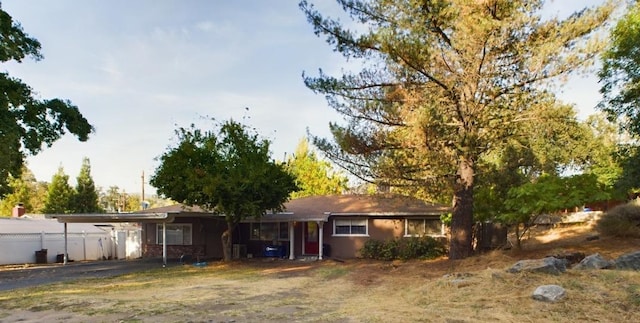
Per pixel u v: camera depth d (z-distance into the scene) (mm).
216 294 10484
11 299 10398
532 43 12055
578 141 16781
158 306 8945
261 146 18641
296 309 8430
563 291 7340
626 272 8414
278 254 20422
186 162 17500
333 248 20234
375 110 13273
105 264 20078
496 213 14359
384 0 12602
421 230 19500
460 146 12156
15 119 16172
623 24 12156
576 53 11383
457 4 11602
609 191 12523
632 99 12297
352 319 7316
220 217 21172
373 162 13367
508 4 11641
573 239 15844
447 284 9305
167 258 21922
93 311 8539
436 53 12406
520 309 6957
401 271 13195
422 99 13055
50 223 24844
